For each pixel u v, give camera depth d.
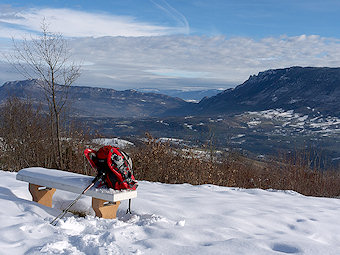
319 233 4.43
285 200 6.73
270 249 3.56
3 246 3.09
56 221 4.09
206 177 10.40
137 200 5.25
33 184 5.10
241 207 5.46
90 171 9.85
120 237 3.49
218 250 3.31
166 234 3.73
